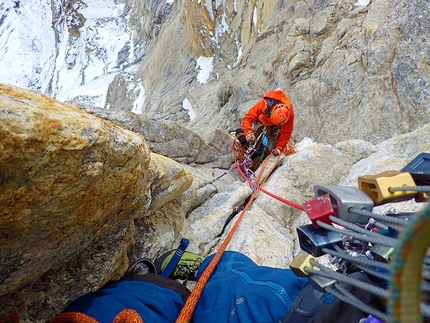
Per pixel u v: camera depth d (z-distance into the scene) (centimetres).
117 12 3809
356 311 112
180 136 390
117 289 167
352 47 575
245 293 156
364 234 95
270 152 468
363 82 532
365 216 108
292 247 274
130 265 202
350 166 341
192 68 1661
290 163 344
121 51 3219
